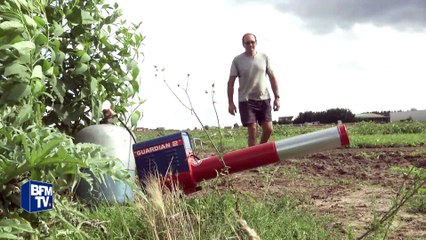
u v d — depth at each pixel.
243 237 3.13
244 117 8.75
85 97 5.13
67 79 4.94
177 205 3.64
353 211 5.21
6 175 3.08
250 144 8.81
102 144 4.82
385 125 24.16
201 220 3.48
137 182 5.27
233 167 4.66
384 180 7.69
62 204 3.50
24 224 2.92
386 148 13.66
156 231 3.10
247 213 3.90
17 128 3.42
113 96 5.65
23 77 3.54
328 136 4.57
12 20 3.52
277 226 3.95
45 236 3.25
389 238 4.16
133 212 3.85
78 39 5.10
